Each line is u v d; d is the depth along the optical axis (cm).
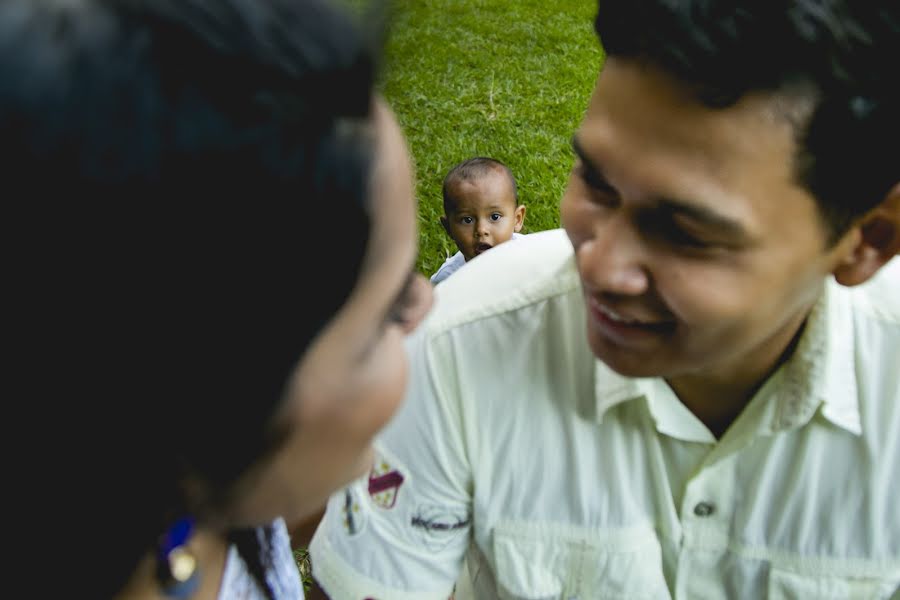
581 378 98
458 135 450
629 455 101
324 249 42
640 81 64
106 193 36
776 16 58
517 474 104
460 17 590
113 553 51
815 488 99
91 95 36
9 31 35
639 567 107
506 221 321
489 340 100
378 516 109
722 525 105
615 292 73
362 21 44
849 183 67
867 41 60
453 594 144
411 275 54
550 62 532
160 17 37
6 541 49
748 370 91
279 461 52
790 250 70
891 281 96
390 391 55
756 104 61
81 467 45
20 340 39
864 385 93
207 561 76
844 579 104
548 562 110
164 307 39
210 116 37
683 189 65
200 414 45
